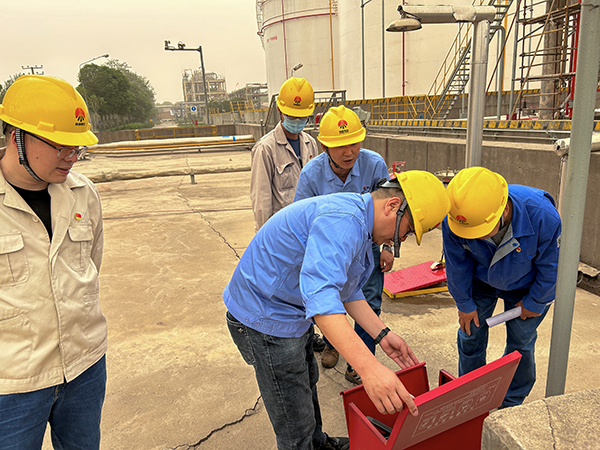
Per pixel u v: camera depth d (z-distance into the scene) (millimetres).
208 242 5902
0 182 1311
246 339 1671
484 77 3344
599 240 3684
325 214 1416
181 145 20922
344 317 1283
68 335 1438
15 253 1315
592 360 2752
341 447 2090
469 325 2189
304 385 1716
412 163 6781
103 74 49562
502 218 1796
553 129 5055
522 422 1072
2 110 1281
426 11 3168
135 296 4148
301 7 29984
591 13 1240
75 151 1349
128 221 7305
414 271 4109
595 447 973
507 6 7918
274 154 3012
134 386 2756
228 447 2223
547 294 1876
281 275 1552
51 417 1586
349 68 24938
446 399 1345
